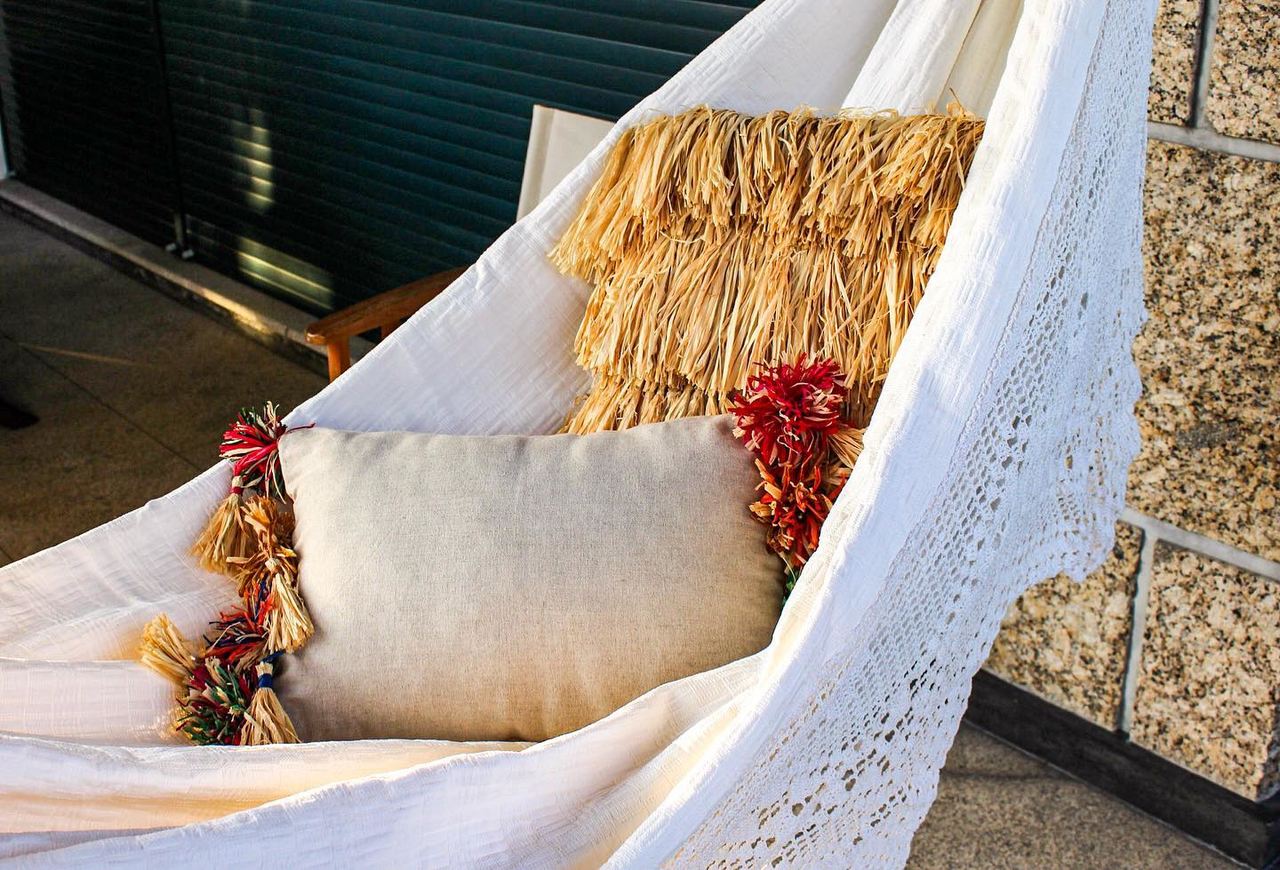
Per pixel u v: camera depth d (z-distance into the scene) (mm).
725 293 1406
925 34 1480
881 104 1504
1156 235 1688
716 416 1320
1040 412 1248
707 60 1531
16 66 4441
